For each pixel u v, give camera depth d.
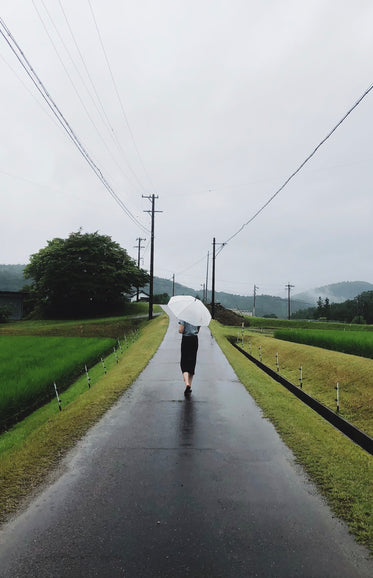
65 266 52.47
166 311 55.69
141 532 3.12
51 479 4.13
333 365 11.02
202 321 7.88
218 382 9.51
